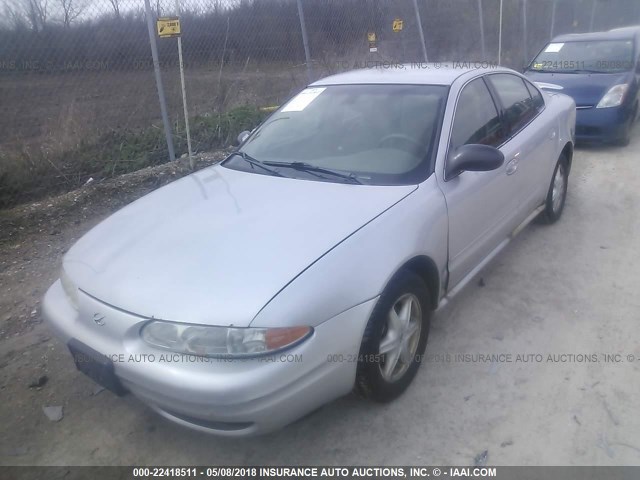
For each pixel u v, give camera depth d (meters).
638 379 2.97
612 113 7.28
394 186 3.00
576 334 3.39
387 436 2.68
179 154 7.22
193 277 2.37
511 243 4.69
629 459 2.47
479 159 3.08
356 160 3.25
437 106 3.39
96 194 5.91
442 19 12.12
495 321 3.57
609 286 3.94
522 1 14.66
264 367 2.15
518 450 2.56
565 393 2.89
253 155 3.64
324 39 9.15
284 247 2.49
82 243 2.96
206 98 8.07
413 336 2.94
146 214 3.04
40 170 6.13
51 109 6.64
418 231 2.79
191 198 3.14
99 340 2.43
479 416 2.77
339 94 3.79
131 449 2.69
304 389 2.26
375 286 2.50
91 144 6.72
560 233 4.85
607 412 2.75
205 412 2.18
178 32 6.11
